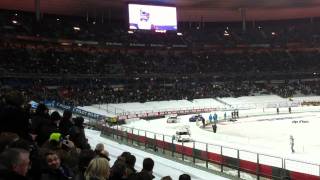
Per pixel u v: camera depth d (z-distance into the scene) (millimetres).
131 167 9453
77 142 12188
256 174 23531
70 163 8797
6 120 8875
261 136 47281
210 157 27266
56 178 7051
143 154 33438
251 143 39750
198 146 36844
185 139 40094
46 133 11281
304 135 46906
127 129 48656
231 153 31906
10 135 6957
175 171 26297
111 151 33812
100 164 6527
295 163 27359
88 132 49969
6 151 5211
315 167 25719
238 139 42812
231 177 24484
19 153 5168
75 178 7555
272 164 26812
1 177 4844
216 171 26047
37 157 7215
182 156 30438
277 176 22203
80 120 14766
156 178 23734
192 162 29125
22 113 9180
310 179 20438
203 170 26891
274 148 36094
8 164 5059
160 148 34156
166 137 44219
